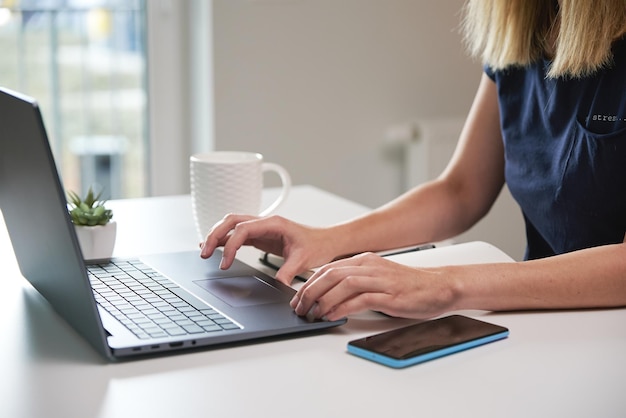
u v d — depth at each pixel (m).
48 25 2.84
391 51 2.99
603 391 0.85
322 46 2.88
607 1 1.21
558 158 1.35
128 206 1.71
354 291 1.01
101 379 0.87
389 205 1.46
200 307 1.04
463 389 0.85
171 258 1.27
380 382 0.86
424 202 1.48
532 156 1.41
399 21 2.98
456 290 1.04
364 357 0.93
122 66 2.92
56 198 0.85
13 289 1.18
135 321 0.98
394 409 0.80
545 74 1.38
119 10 2.88
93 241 1.26
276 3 2.78
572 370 0.90
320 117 2.94
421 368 0.90
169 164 2.94
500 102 1.48
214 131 2.79
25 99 0.86
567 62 1.24
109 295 1.08
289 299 1.08
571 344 0.97
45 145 0.84
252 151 2.87
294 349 0.95
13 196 1.03
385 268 1.04
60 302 1.03
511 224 2.65
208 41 2.74
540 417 0.79
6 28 2.79
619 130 1.25
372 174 3.08
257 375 0.88
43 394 0.83
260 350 0.95
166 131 2.91
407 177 3.11
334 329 1.02
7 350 0.95
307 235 1.28
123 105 2.95
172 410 0.80
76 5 2.85
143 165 2.99
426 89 3.08
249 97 2.82
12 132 0.95
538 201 1.40
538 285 1.07
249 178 1.39
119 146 2.98
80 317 0.95
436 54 3.06
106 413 0.79
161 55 2.85
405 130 3.05
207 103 2.79
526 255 1.52
